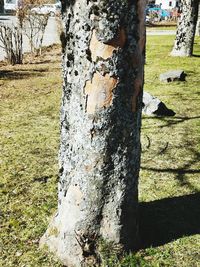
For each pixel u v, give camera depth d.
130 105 2.83
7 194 4.22
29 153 5.33
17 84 10.06
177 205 4.01
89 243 3.02
